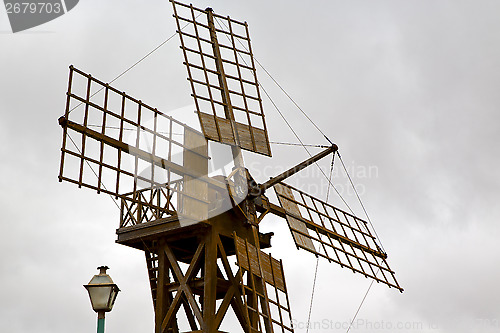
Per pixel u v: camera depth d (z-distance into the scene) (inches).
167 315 735.1
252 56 906.1
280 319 769.6
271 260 808.9
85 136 663.8
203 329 715.4
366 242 953.5
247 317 709.9
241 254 744.3
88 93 674.8
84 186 653.3
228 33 896.9
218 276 791.7
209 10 885.2
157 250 774.5
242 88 867.4
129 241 773.9
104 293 517.0
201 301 780.6
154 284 775.7
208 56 850.8
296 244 826.2
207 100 807.7
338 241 907.4
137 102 712.4
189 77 805.2
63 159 641.6
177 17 845.2
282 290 798.5
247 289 744.3
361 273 906.7
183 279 741.3
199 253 746.8
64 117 648.4
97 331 514.0
